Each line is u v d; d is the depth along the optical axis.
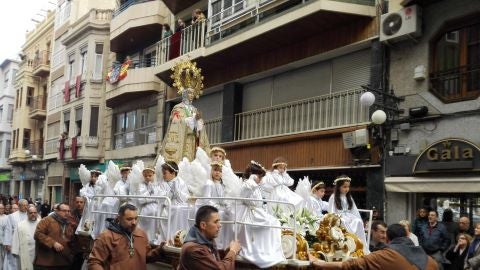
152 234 7.28
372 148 12.66
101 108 26.86
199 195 7.11
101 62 27.20
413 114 11.81
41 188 34.66
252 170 7.12
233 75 18.05
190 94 10.59
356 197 13.39
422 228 9.71
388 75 12.75
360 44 13.54
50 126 33.25
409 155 11.84
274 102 16.84
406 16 12.00
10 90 46.38
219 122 19.00
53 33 34.53
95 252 5.42
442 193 11.37
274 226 5.36
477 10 10.95
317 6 13.14
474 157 10.41
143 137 23.12
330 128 13.95
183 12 21.12
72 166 29.53
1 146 45.81
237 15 16.73
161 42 20.95
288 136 15.21
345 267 5.18
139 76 22.27
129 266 5.52
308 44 15.04
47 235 8.67
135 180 7.75
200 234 4.96
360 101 12.36
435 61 11.89
